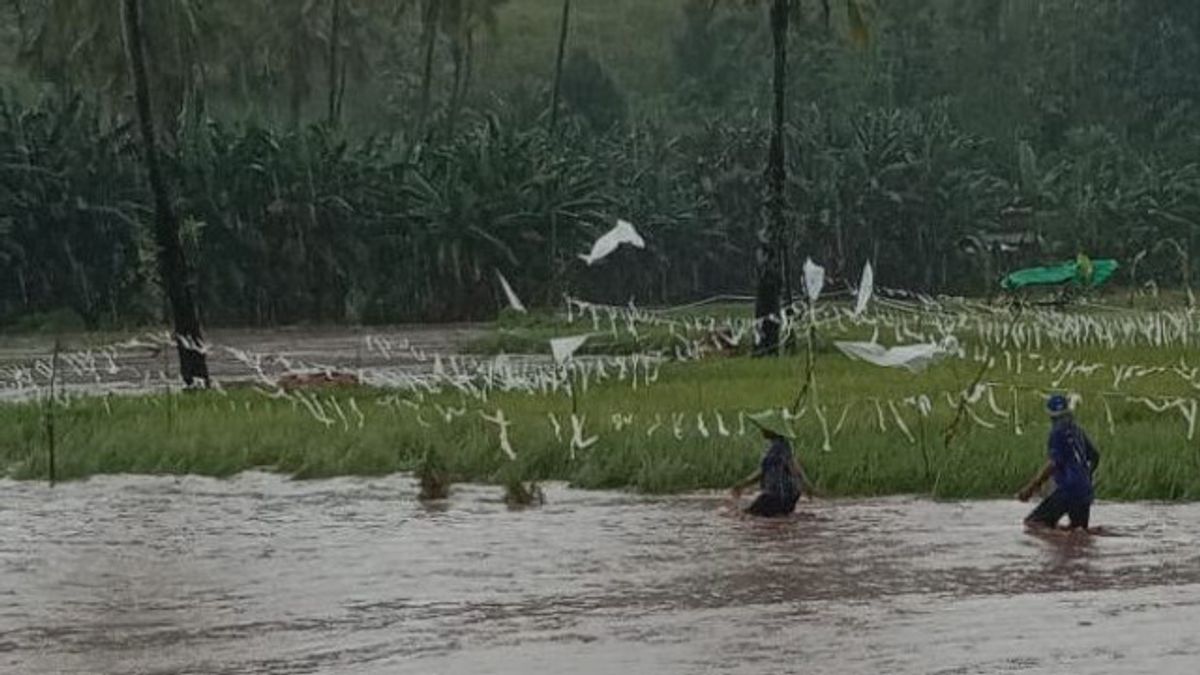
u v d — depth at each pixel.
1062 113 149.12
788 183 111.25
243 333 87.75
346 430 35.12
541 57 174.88
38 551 24.22
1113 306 89.88
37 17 129.25
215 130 94.69
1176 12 153.38
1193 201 122.12
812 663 16.86
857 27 61.09
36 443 35.16
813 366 47.62
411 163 98.00
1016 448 30.81
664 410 36.91
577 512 27.72
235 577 22.06
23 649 17.95
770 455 27.11
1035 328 59.97
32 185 90.19
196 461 33.44
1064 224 119.00
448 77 156.50
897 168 112.12
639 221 108.44
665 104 152.00
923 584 21.16
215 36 101.38
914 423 34.03
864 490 29.53
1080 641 17.81
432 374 54.53
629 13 190.00
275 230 95.00
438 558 23.39
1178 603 19.84
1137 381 41.50
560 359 32.91
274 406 40.97
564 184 99.69
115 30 88.06
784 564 22.66
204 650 17.81
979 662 16.88
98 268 92.56
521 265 99.50
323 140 97.50
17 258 90.56
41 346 78.06
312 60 112.25
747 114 134.12
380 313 97.75
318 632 18.66
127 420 38.25
